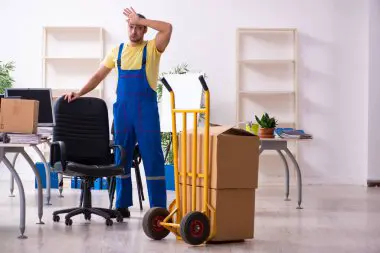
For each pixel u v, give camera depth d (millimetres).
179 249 4137
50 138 6090
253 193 4426
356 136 9305
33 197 7188
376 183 9172
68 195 7465
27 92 6156
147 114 5125
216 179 4250
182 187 4496
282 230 5000
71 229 4953
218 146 4250
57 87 9250
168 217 4453
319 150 9289
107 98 9250
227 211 4324
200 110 4262
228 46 9258
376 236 4766
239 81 9297
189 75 7664
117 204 5598
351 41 9273
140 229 4977
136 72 5102
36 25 9203
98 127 5453
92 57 9078
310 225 5293
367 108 9320
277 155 9297
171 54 9219
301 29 9289
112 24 9227
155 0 9203
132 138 5285
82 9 9211
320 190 8445
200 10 9227
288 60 9195
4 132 4648
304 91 9281
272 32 9320
